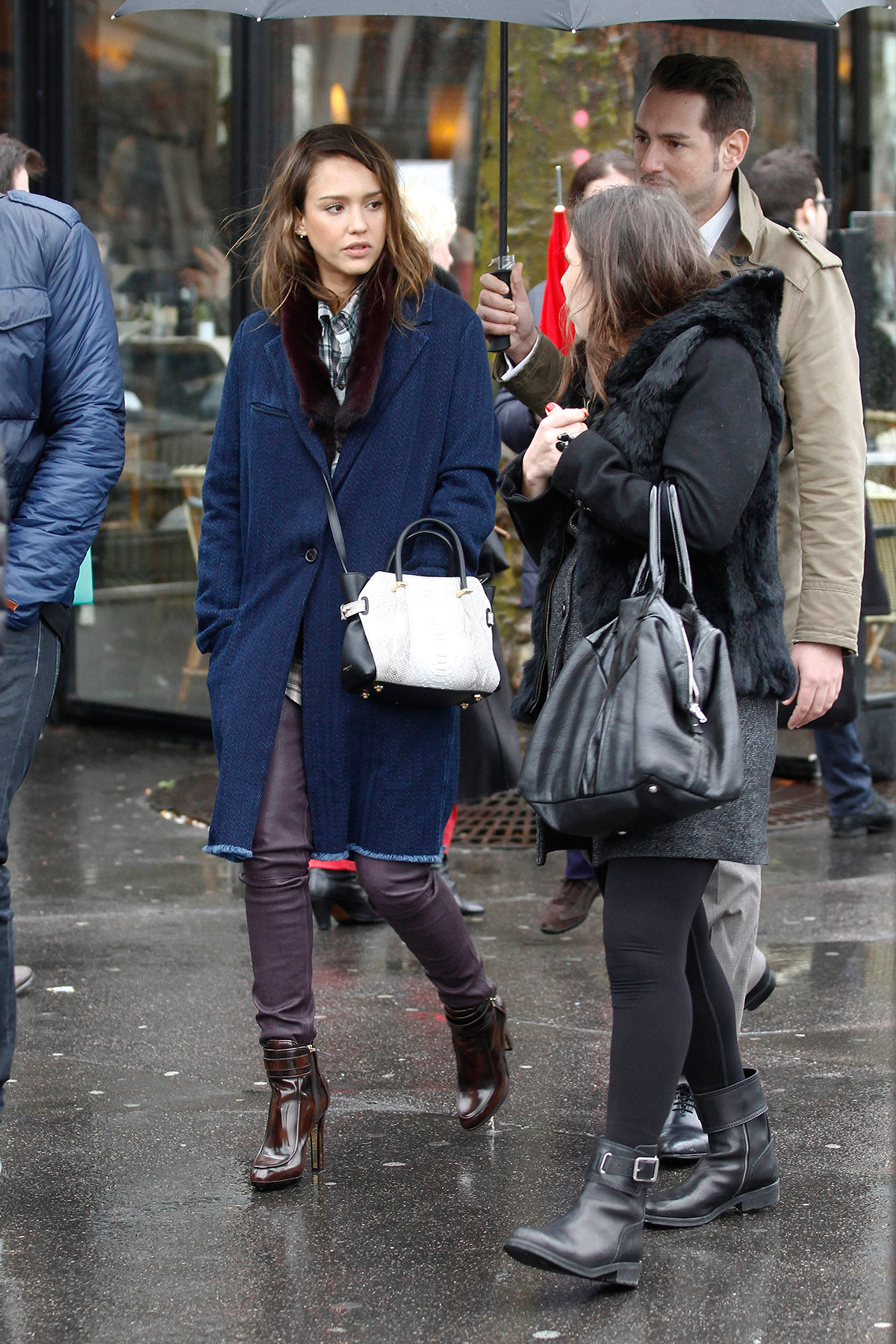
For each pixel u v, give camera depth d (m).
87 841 17.02
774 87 19.80
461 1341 7.23
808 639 9.31
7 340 8.45
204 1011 11.90
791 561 9.57
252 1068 10.74
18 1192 8.84
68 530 8.59
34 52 21.55
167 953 13.35
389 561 8.84
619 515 7.87
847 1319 7.42
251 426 9.06
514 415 12.68
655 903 7.86
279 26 20.28
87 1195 8.78
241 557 9.33
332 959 13.18
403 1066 10.77
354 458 8.92
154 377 21.59
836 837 17.14
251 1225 8.40
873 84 23.31
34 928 14.04
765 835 8.29
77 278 8.70
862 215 18.66
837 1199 8.70
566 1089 10.34
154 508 21.91
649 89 10.00
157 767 20.50
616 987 7.86
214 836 8.82
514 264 10.55
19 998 12.19
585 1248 7.45
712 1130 8.46
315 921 14.10
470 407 9.08
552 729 7.79
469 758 11.59
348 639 8.52
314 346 8.96
